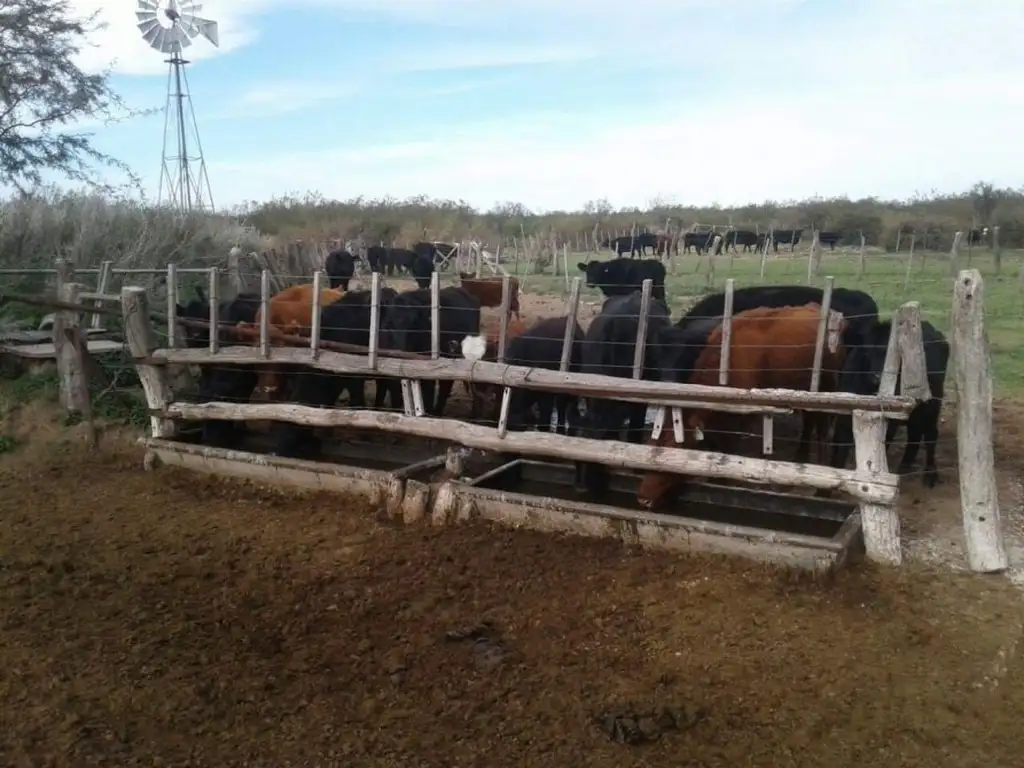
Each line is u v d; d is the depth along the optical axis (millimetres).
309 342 9297
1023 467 8375
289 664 5098
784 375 7789
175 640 5379
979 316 5938
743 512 7309
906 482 8148
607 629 5477
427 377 7887
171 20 27812
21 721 4473
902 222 37250
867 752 4227
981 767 4105
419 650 5262
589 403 8359
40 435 10125
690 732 4402
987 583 5922
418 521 7398
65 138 17078
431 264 22031
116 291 14203
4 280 14250
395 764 4164
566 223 47125
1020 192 37250
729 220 44406
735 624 5461
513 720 4516
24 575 6340
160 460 9047
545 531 7023
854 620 5473
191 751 4262
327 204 41750
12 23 15773
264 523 7469
